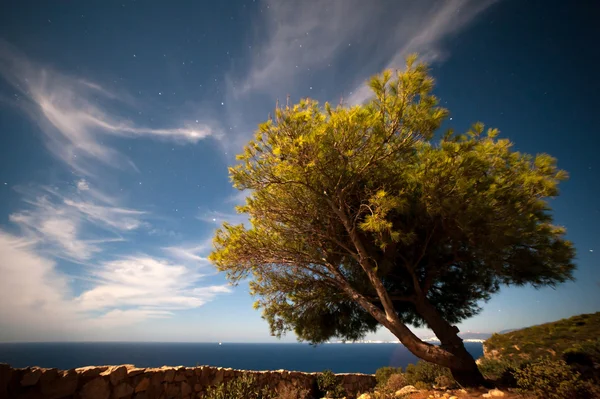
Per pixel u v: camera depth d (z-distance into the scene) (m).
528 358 9.62
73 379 4.41
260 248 7.41
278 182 6.59
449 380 7.76
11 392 3.65
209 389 6.56
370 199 6.22
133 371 5.38
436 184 6.09
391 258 7.52
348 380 11.94
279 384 9.57
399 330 6.42
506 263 6.96
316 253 7.64
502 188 6.16
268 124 6.27
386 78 5.89
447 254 7.79
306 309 8.50
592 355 7.12
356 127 5.91
